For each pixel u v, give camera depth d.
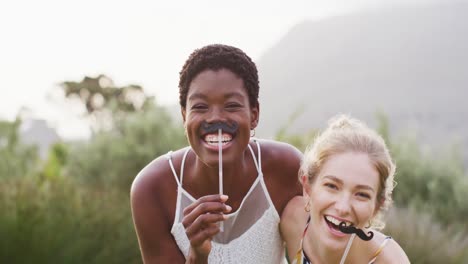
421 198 7.54
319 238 2.41
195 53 2.26
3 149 8.38
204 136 2.24
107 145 8.12
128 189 7.53
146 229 2.56
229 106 2.21
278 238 2.68
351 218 2.33
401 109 63.34
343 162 2.34
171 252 2.58
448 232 5.49
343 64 96.06
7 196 4.60
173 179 2.55
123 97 26.25
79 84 27.27
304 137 8.29
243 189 2.53
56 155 8.88
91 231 4.43
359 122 2.60
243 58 2.25
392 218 5.34
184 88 2.29
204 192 2.52
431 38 100.00
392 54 95.56
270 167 2.58
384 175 2.39
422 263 4.80
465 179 7.75
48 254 4.08
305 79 91.12
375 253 2.43
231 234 2.59
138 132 8.20
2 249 4.00
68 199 4.86
